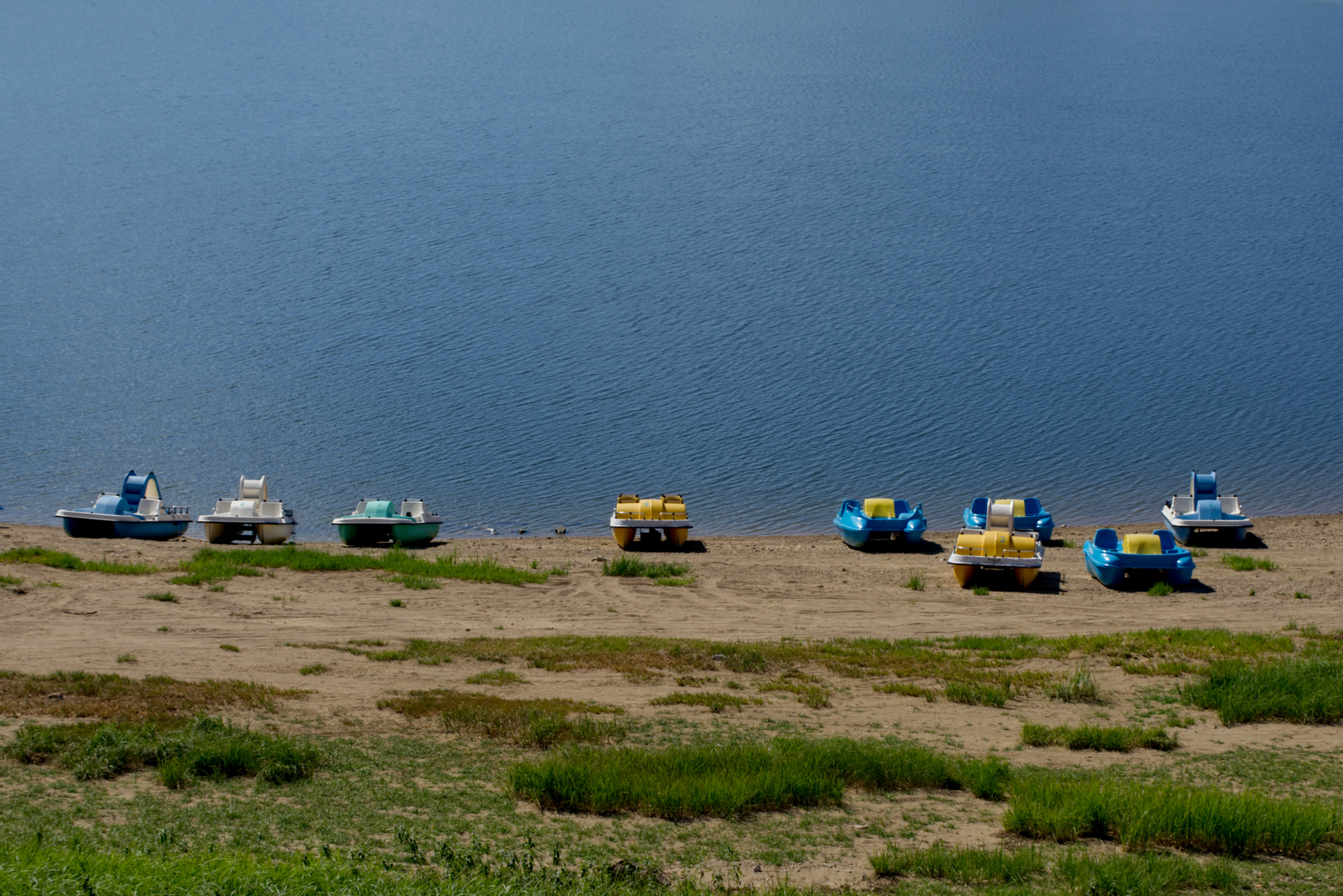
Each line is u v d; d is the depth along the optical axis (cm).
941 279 7088
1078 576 2759
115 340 5422
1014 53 18575
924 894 953
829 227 8394
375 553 2959
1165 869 987
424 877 894
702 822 1120
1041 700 1630
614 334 5766
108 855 864
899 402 4844
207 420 4378
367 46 17825
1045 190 9894
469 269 7062
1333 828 1098
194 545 2917
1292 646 1941
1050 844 1081
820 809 1170
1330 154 11612
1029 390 5053
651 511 3128
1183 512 3216
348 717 1420
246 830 1014
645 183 9750
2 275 6556
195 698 1430
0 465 3816
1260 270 7544
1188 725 1502
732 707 1561
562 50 17975
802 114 13312
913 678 1750
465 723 1404
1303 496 3838
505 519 3503
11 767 1146
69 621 1925
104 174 9550
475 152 10875
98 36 18125
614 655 1839
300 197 8925
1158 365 5494
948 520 3588
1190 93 15200
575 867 975
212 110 12675
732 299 6506
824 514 3612
